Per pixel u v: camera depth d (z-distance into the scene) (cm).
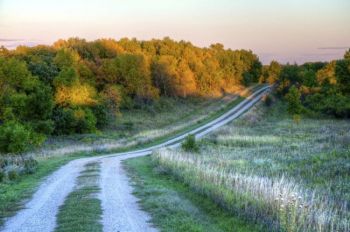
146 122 8469
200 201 1686
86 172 2850
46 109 5853
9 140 3572
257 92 13888
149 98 10250
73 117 6681
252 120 8169
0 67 5884
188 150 4091
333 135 5000
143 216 1434
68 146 5181
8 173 2539
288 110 7412
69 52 9062
